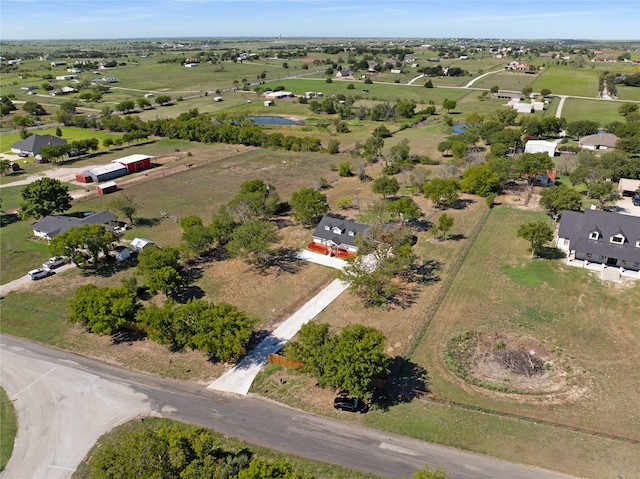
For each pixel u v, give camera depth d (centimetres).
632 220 6350
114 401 4197
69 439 3803
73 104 18138
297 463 3509
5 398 4259
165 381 4441
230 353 4372
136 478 2864
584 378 4334
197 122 14488
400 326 5209
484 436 3725
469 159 10650
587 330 5047
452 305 5572
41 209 7962
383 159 11831
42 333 5219
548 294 5734
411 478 3362
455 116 17050
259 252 6612
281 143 13425
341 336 4156
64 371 4597
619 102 18175
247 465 3278
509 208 8550
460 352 4756
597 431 3722
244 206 7606
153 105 19900
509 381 4338
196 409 4078
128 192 9900
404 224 7925
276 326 5266
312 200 7712
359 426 3856
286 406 4100
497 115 14962
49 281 6328
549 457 3519
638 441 3619
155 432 3416
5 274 6519
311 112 18425
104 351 4897
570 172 10075
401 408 4038
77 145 12481
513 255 6744
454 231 7606
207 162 12150
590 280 5997
